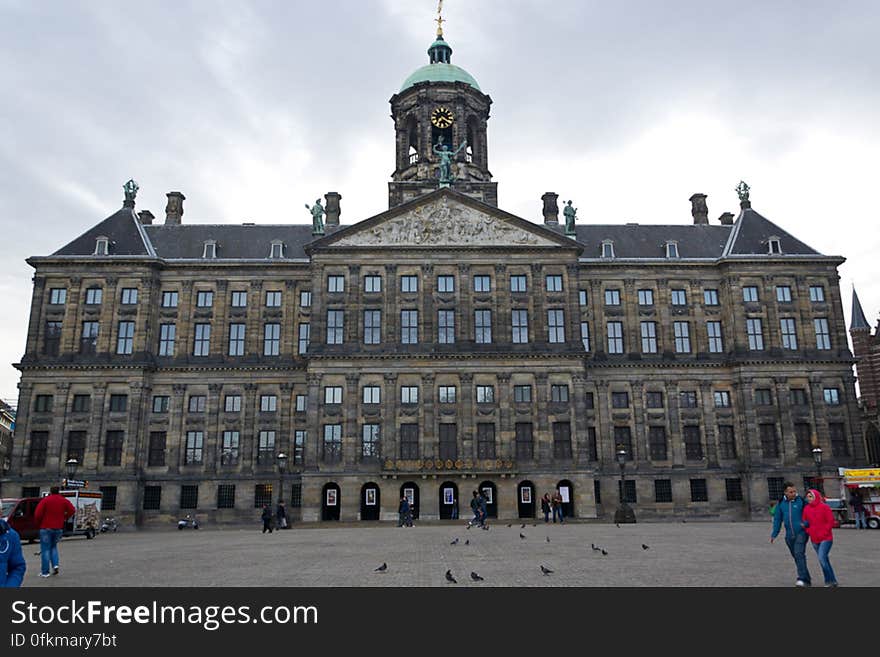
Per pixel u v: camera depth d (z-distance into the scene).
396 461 56.16
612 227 71.19
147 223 71.12
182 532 50.41
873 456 75.94
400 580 17.20
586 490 56.84
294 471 61.62
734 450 63.50
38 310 62.69
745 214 70.31
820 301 65.62
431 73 69.50
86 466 59.88
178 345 63.69
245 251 67.31
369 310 60.38
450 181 63.66
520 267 61.38
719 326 66.00
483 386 58.69
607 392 64.06
